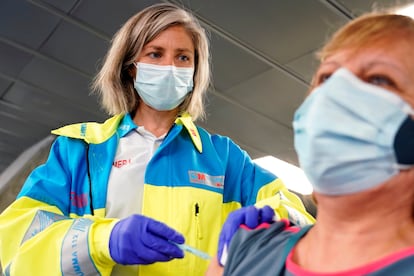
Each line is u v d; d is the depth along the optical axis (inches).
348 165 25.0
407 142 24.5
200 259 44.6
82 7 143.9
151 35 50.3
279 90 174.1
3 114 222.4
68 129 49.4
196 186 47.5
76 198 46.5
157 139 49.9
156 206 45.3
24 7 146.9
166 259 38.5
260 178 51.2
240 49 152.7
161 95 50.3
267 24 139.3
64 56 170.2
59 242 40.0
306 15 132.0
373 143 24.7
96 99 195.9
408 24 27.3
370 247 25.5
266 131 208.7
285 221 33.4
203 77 54.9
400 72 25.5
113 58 52.1
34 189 45.1
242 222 34.2
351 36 28.2
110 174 47.1
